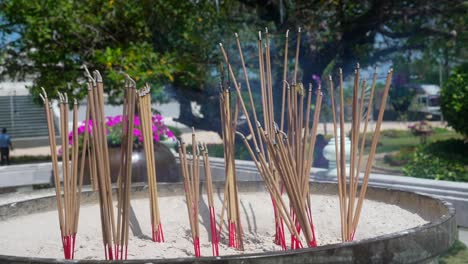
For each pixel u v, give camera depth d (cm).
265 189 305
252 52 767
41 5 713
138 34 760
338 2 784
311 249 145
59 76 752
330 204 280
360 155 211
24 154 1602
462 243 370
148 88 231
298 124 210
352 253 149
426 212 240
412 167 688
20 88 1811
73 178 191
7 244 229
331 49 810
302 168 206
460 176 637
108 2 734
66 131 189
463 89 989
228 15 802
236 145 789
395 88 1330
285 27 772
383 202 270
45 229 251
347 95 1152
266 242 249
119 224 188
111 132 573
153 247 231
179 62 734
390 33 868
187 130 1956
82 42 740
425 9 779
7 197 370
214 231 228
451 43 855
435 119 2044
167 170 602
